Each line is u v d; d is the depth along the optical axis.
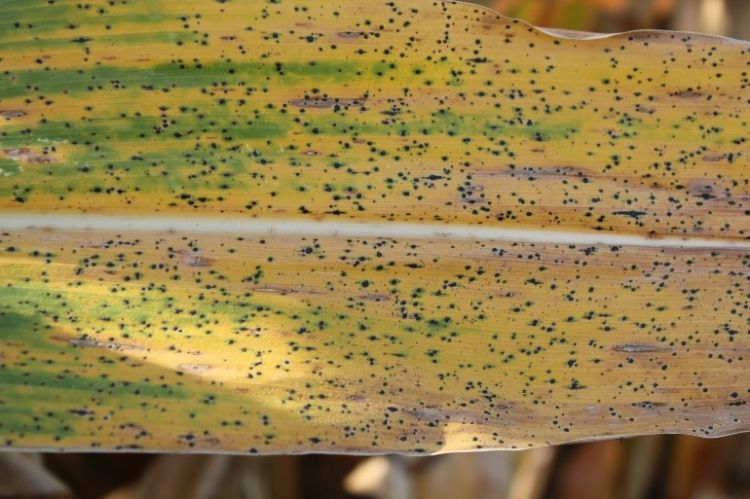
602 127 0.41
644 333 0.42
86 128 0.41
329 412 0.41
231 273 0.41
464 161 0.41
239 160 0.41
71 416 0.40
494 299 0.41
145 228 0.41
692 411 0.42
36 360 0.40
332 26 0.41
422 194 0.41
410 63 0.41
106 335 0.41
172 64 0.41
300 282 0.41
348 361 0.41
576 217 0.42
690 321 0.42
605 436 0.41
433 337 0.41
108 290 0.41
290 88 0.41
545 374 0.41
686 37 0.41
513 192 0.41
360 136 0.41
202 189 0.41
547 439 0.41
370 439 0.41
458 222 0.41
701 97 0.41
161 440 0.40
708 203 0.42
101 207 0.41
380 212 0.41
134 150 0.41
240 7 0.41
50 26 0.41
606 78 0.41
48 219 0.41
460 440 0.41
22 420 0.40
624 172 0.42
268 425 0.41
